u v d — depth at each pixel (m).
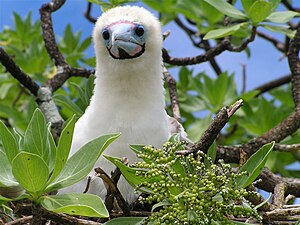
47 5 11.95
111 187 7.45
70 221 7.42
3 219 8.10
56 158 7.13
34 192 7.05
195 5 13.22
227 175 7.38
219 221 6.91
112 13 9.55
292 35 10.84
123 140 9.02
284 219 7.81
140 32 9.33
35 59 13.12
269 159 12.20
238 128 13.64
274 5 10.74
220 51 11.45
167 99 12.57
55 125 10.80
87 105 10.60
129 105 9.20
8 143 7.23
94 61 11.85
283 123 10.84
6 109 12.57
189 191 6.78
